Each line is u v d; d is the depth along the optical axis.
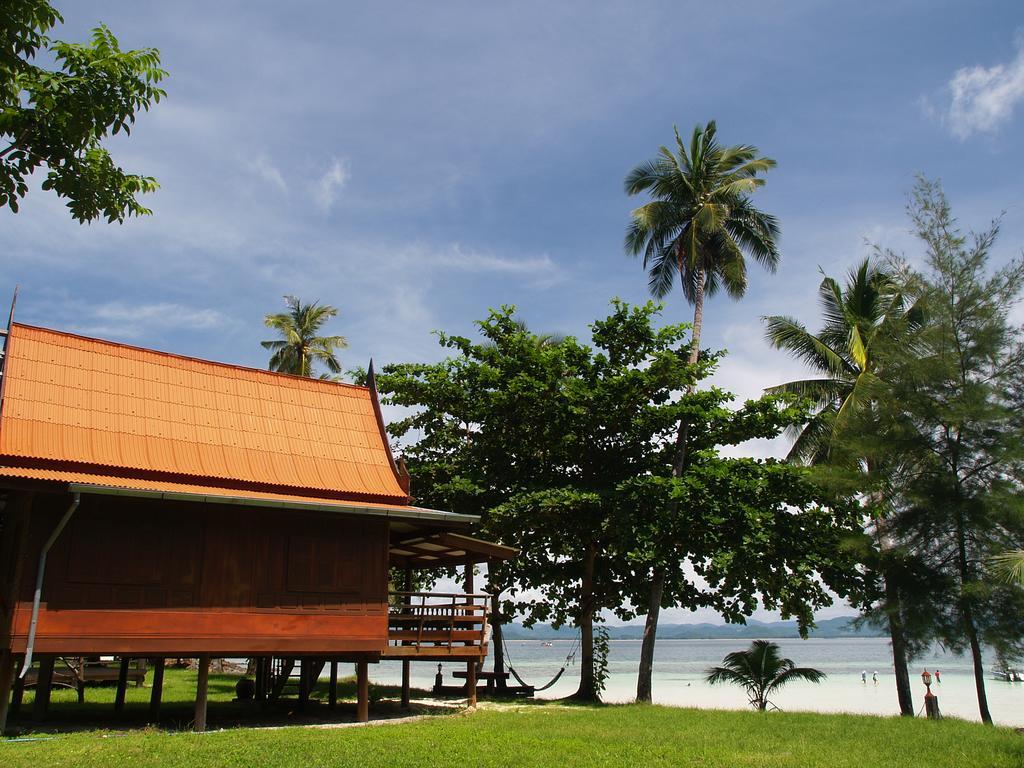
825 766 12.30
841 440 24.84
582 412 25.31
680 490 22.73
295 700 22.73
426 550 22.48
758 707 25.41
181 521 16.23
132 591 15.36
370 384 22.42
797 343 29.92
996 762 12.84
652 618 25.17
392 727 16.00
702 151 30.45
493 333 28.98
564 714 19.00
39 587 14.25
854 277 30.31
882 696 51.22
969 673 82.69
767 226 30.55
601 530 24.72
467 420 28.75
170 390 18.94
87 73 10.55
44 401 16.73
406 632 18.88
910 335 24.34
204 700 15.85
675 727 16.39
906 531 23.33
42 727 15.87
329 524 17.97
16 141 10.38
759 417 26.39
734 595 26.05
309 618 17.12
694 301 29.91
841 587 25.14
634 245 30.83
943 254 23.45
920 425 23.48
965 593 21.30
